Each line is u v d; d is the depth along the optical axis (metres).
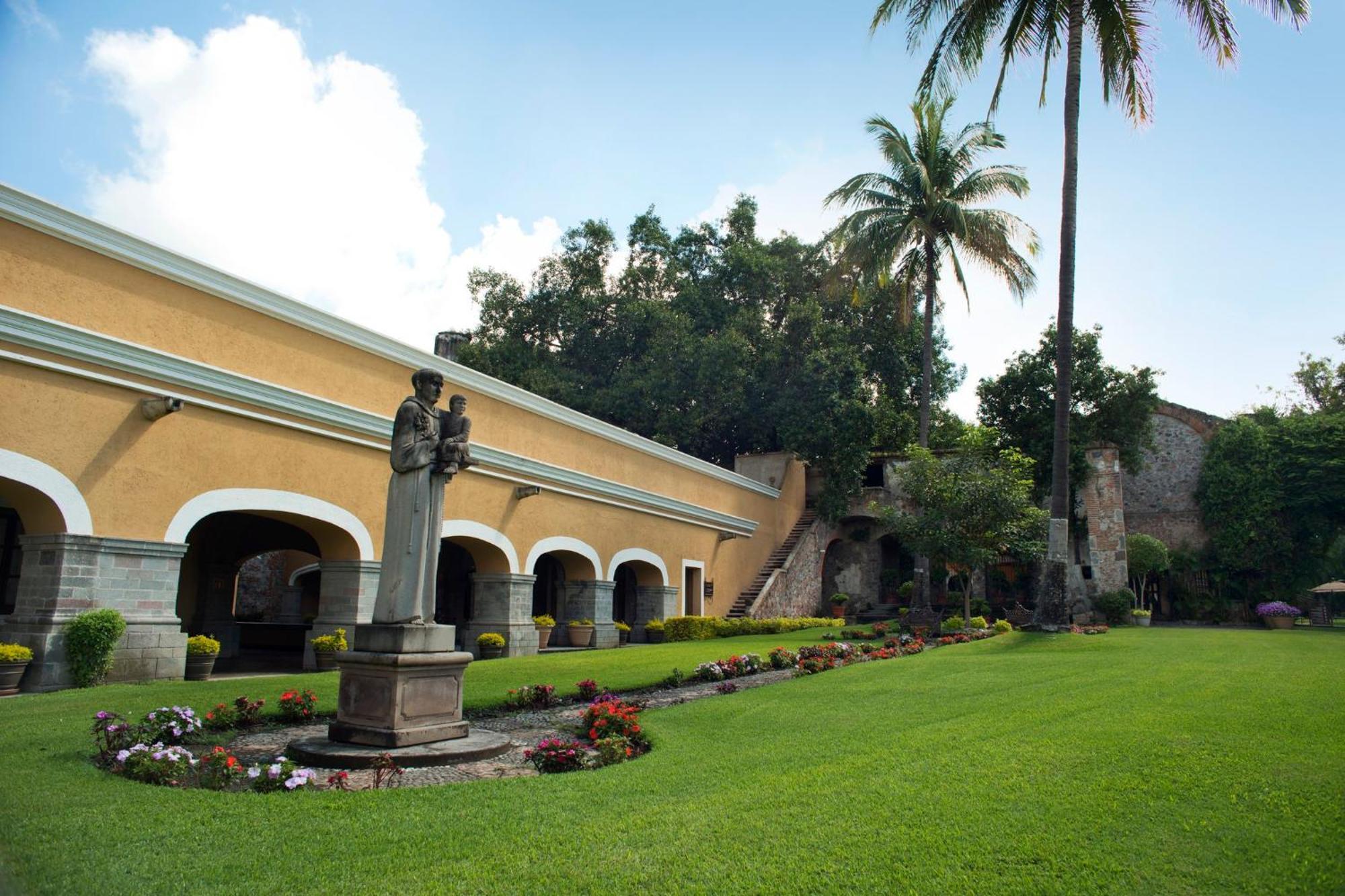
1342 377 32.69
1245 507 26.97
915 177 23.11
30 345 8.89
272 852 3.87
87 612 9.16
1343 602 37.88
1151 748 5.66
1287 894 3.30
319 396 12.38
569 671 11.89
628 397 28.34
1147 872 3.53
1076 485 26.20
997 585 28.70
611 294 31.62
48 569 9.19
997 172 23.16
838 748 6.16
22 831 4.09
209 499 10.70
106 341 9.52
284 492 11.70
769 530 27.98
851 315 30.23
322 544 13.02
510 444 16.23
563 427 18.00
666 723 7.59
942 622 23.16
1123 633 18.50
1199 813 4.27
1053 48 17.62
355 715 6.42
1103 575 25.38
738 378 26.97
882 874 3.56
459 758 6.14
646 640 21.05
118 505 9.70
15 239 8.94
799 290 30.42
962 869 3.60
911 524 19.30
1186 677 9.46
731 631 21.38
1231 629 21.66
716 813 4.43
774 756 5.96
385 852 3.88
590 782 5.20
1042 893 3.35
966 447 19.55
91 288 9.62
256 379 11.23
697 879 3.53
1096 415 27.28
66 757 5.64
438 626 6.66
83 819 4.28
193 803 4.64
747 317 28.33
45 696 8.22
